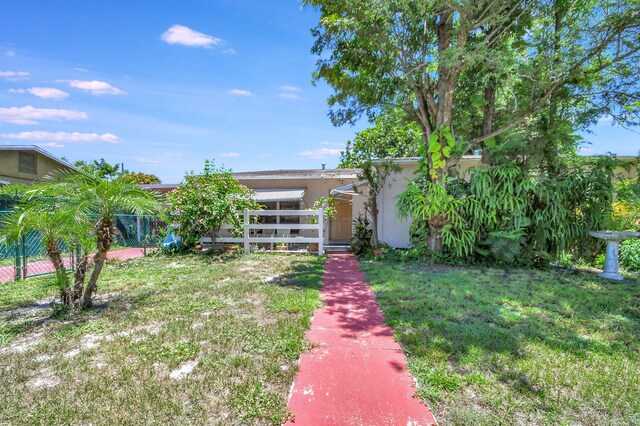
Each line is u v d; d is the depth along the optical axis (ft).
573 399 9.40
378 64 32.71
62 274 17.53
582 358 11.84
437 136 30.25
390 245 42.68
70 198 17.67
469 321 15.49
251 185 57.82
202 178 38.91
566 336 13.82
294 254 39.73
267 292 20.70
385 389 10.05
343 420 8.67
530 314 16.60
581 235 29.86
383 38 30.40
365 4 28.60
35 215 16.76
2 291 21.62
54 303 17.87
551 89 28.86
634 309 17.62
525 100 30.78
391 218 42.91
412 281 23.62
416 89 31.94
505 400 9.34
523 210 29.32
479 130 34.86
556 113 32.09
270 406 9.13
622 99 30.19
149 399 9.32
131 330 14.64
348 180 56.44
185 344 12.85
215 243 44.57
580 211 29.84
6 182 50.34
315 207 46.96
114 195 17.88
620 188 31.24
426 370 11.03
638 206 31.17
